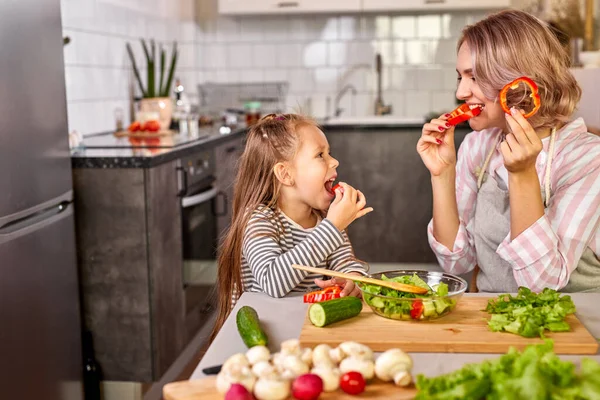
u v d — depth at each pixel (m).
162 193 2.85
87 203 2.72
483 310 1.30
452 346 1.13
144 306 2.76
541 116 1.57
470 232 1.77
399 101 5.33
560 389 0.88
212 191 3.45
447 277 1.41
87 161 2.70
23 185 2.21
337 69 5.34
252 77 5.40
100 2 3.86
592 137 1.61
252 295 1.46
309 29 5.32
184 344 3.20
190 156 3.23
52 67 2.44
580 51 3.41
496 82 1.54
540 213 1.45
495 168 1.73
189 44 5.36
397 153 4.64
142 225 2.72
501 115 1.59
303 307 1.37
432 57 5.27
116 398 2.84
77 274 2.70
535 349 0.94
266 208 1.67
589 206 1.52
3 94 2.10
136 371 2.80
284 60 5.37
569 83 1.56
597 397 0.87
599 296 1.42
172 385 1.01
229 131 4.07
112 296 2.76
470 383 0.88
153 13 4.70
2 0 2.09
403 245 4.71
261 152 1.67
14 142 2.16
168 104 3.99
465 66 1.59
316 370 0.97
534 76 1.52
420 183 4.65
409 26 5.26
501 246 1.48
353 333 1.18
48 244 2.40
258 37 5.37
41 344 2.35
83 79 3.66
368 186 4.69
